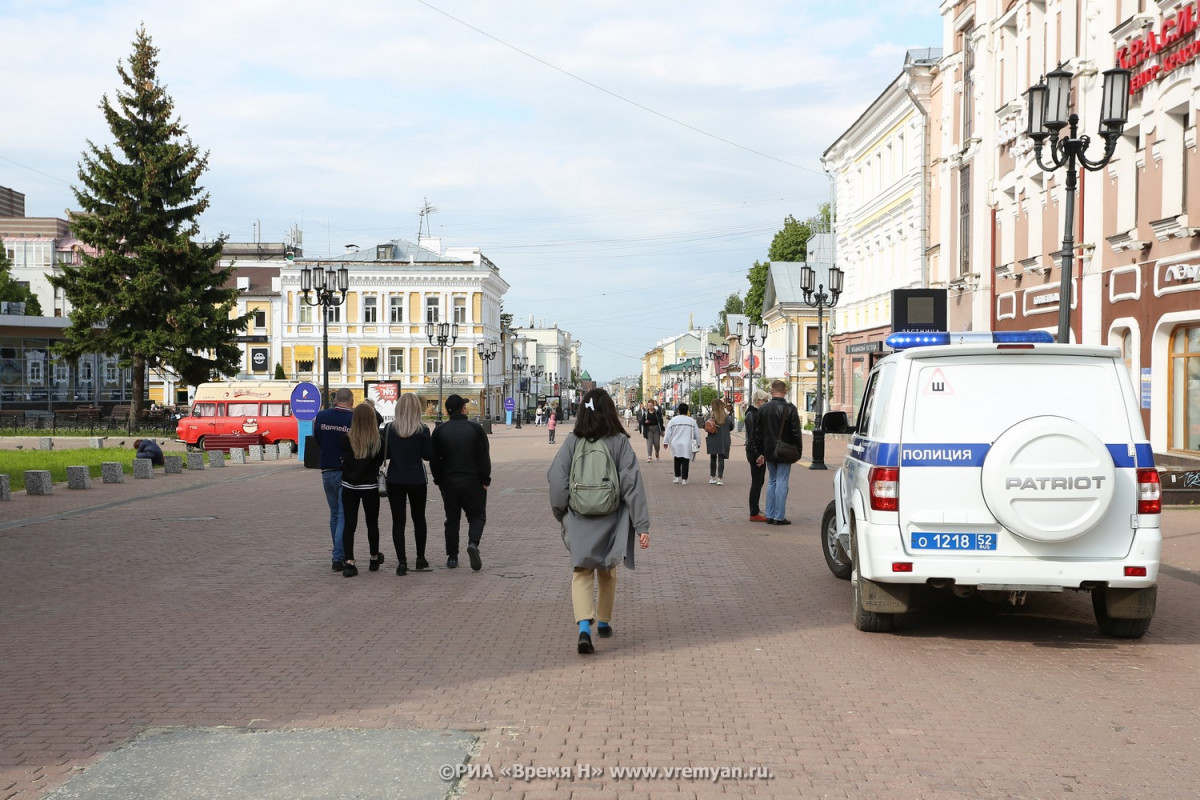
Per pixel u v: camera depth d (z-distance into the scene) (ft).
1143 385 69.21
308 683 21.54
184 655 24.03
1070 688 21.48
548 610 29.60
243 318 162.91
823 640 25.98
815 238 238.68
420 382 273.33
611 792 15.46
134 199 156.46
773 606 30.37
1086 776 16.25
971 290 103.24
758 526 50.34
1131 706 20.13
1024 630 27.43
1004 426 24.89
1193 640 26.25
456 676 22.17
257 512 56.59
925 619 28.81
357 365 271.69
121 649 24.63
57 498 64.69
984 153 99.45
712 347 407.64
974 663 23.66
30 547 42.45
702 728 18.60
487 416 274.77
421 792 15.29
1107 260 74.54
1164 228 65.51
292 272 269.64
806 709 19.84
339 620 28.12
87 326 156.87
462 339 273.33
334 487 37.17
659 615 29.04
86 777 15.84
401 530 35.91
